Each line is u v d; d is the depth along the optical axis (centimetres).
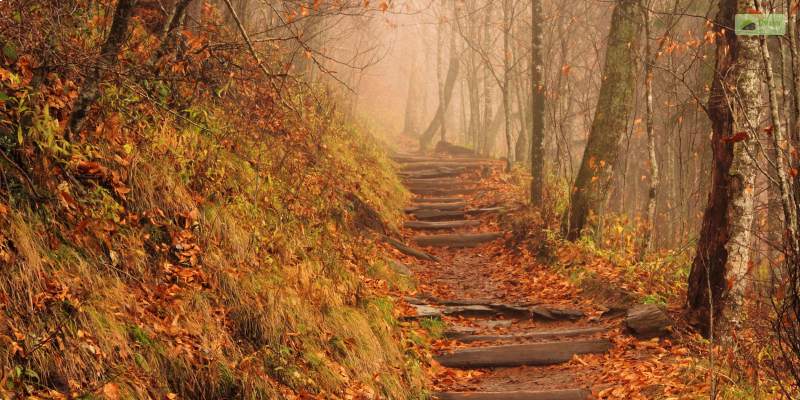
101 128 589
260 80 910
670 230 1636
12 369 400
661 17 1703
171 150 668
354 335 691
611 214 1377
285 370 571
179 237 606
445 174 2067
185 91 822
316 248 826
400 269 1119
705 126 1472
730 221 748
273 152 968
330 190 1130
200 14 941
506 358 805
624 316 888
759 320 621
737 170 740
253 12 1384
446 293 1093
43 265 469
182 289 560
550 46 1792
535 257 1221
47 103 549
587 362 785
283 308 627
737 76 730
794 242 500
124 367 456
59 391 417
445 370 783
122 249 545
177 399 480
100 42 655
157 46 669
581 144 2588
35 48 548
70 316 449
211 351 524
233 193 738
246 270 638
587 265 1083
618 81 1201
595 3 2202
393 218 1496
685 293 898
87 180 558
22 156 512
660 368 699
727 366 624
